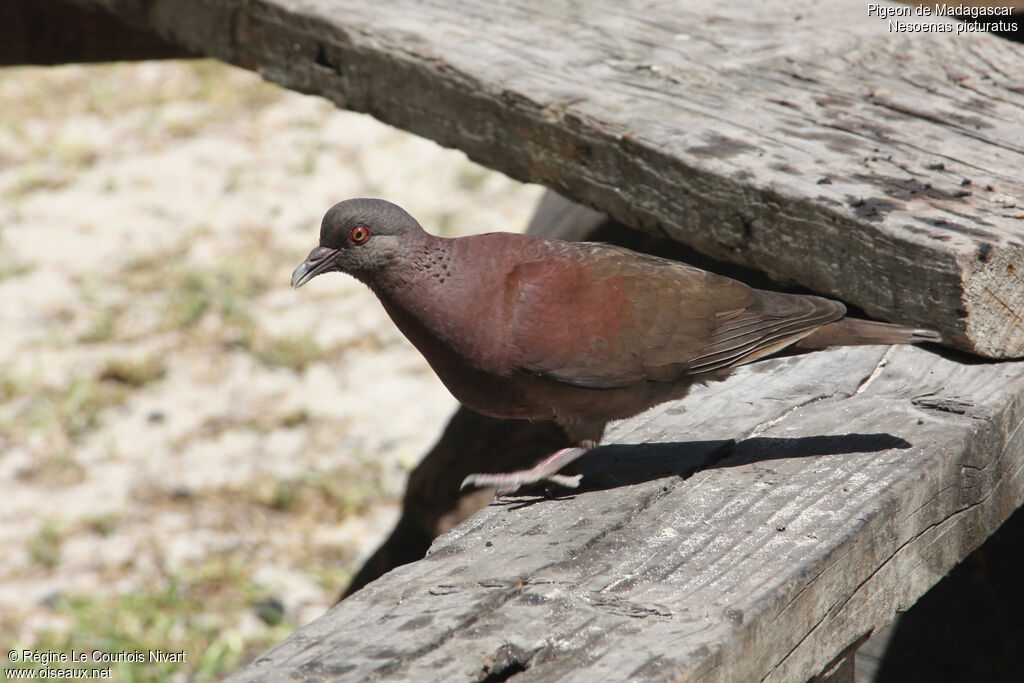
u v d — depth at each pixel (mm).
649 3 9938
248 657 12070
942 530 5695
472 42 8773
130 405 16141
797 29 9320
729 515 5250
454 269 6289
